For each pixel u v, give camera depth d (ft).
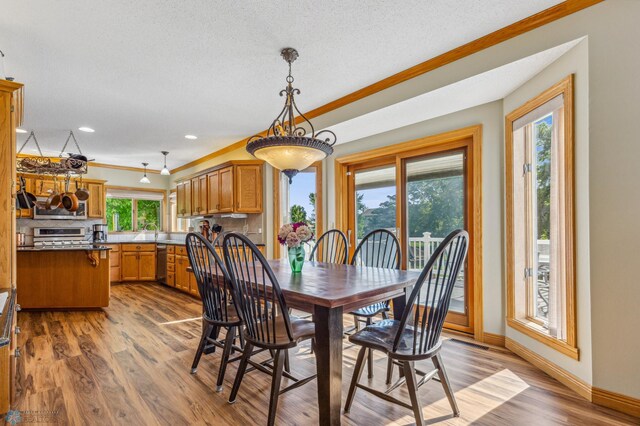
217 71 8.90
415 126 11.23
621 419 5.80
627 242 5.93
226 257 6.21
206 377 7.54
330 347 5.41
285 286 6.15
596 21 6.20
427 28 7.12
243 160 15.40
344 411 6.15
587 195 6.35
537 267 8.65
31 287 13.07
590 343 6.31
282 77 9.30
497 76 7.82
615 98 6.03
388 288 6.21
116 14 6.46
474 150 9.77
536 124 8.57
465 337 10.08
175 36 7.25
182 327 11.28
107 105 11.19
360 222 13.51
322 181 14.32
